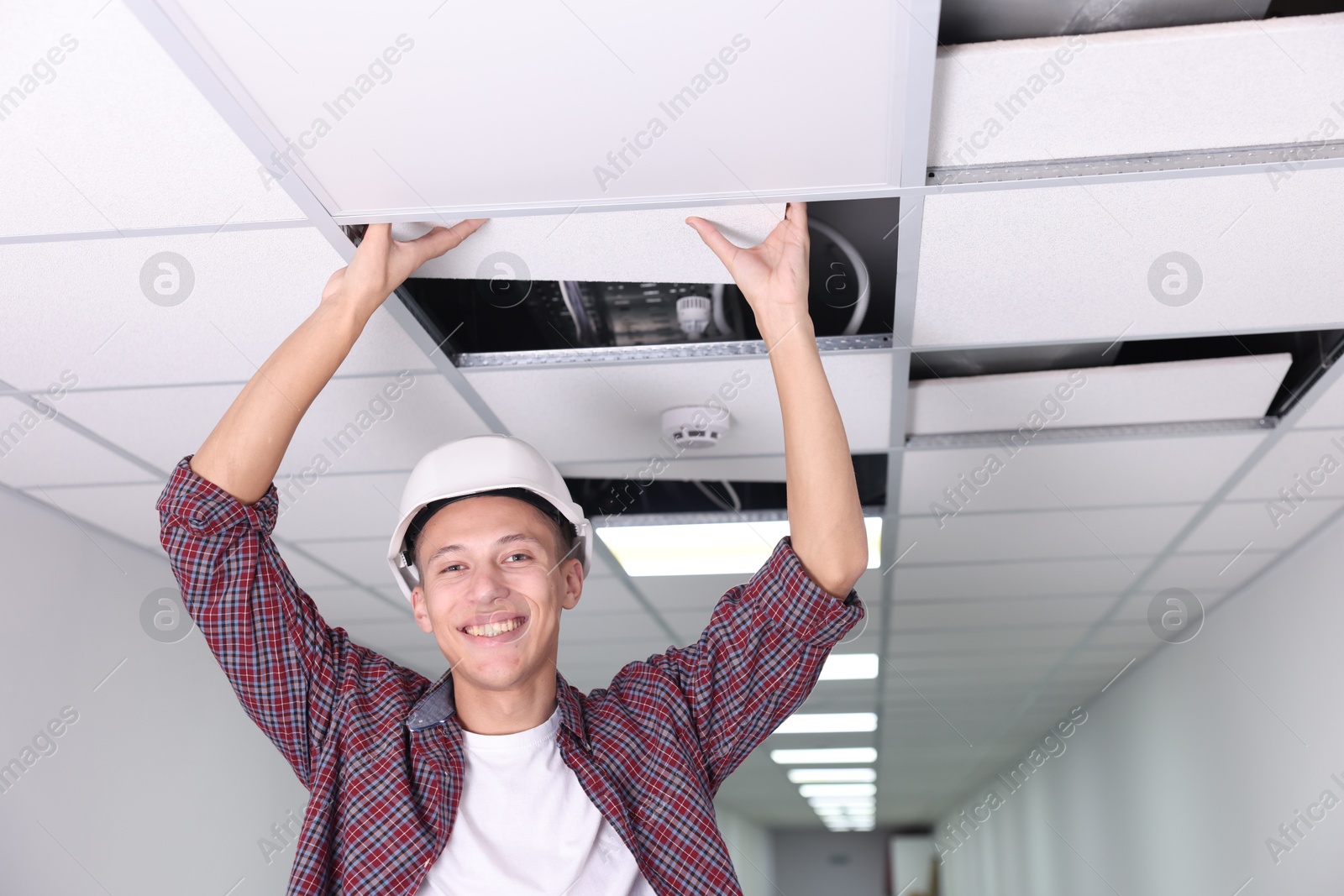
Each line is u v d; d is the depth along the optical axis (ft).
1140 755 17.39
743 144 4.95
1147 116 4.86
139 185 5.07
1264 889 12.71
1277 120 4.89
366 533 10.36
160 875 10.46
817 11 4.07
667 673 5.16
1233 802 13.62
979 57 4.44
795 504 5.00
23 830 8.64
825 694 18.93
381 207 5.35
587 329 7.40
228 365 6.98
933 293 6.44
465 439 5.31
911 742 23.71
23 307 6.15
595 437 8.52
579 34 4.20
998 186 5.32
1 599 8.73
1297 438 8.46
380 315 6.43
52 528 9.47
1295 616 11.53
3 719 8.58
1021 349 7.27
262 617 4.77
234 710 12.33
